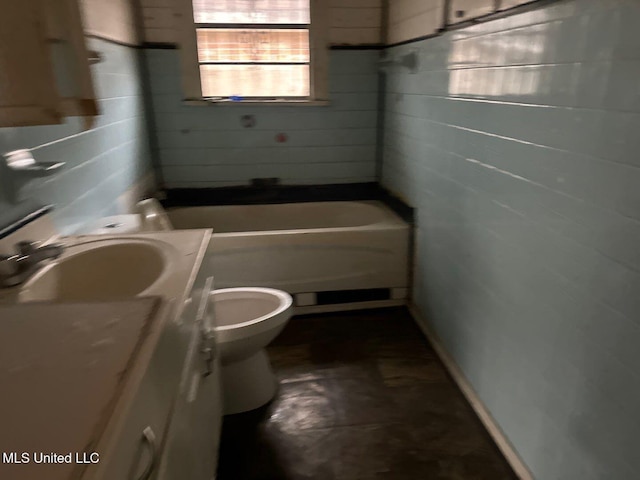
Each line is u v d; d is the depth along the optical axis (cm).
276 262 260
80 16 102
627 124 104
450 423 185
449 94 203
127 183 245
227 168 317
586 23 115
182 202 307
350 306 274
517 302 156
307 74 304
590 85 115
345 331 253
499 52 158
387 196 303
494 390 177
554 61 129
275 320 182
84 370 66
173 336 97
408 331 253
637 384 106
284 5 287
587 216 119
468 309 196
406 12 256
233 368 190
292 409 193
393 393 203
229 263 257
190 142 309
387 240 263
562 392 134
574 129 122
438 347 230
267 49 296
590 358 121
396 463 167
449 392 203
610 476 117
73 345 72
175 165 312
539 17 135
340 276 267
